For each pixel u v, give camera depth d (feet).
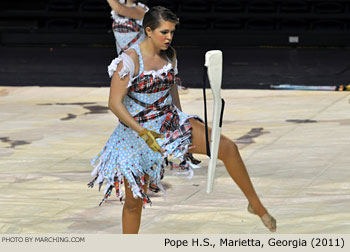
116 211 42.80
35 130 68.08
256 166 52.16
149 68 33.47
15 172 52.54
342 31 150.92
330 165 51.52
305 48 151.02
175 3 158.71
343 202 42.55
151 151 34.19
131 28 58.80
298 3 154.40
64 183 49.21
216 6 157.89
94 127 68.95
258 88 98.32
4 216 41.96
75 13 162.50
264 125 68.03
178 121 34.32
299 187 46.29
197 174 50.62
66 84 105.81
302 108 77.05
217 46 155.02
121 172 33.91
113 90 33.14
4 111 79.10
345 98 83.51
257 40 153.79
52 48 158.10
